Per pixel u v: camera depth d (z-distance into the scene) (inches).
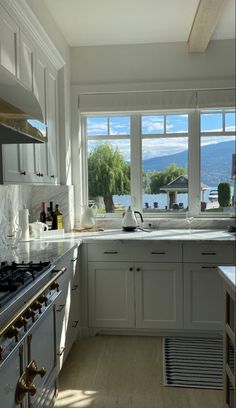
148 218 152.0
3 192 111.9
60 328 95.4
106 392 94.7
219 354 114.4
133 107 149.0
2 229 109.7
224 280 80.4
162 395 93.2
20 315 57.4
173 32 137.7
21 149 94.6
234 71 145.3
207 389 95.7
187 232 136.6
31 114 71.5
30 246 108.7
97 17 124.5
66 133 142.7
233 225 145.8
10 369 54.9
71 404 89.4
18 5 87.0
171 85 146.9
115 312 127.1
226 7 117.4
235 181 150.6
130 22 128.6
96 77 149.8
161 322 125.4
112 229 148.2
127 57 148.6
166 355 114.0
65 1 113.0
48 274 78.9
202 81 146.1
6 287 61.6
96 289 127.1
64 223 142.3
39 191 142.8
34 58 105.3
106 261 126.0
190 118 151.2
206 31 125.3
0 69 67.5
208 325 123.6
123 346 120.9
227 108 148.0
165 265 124.0
